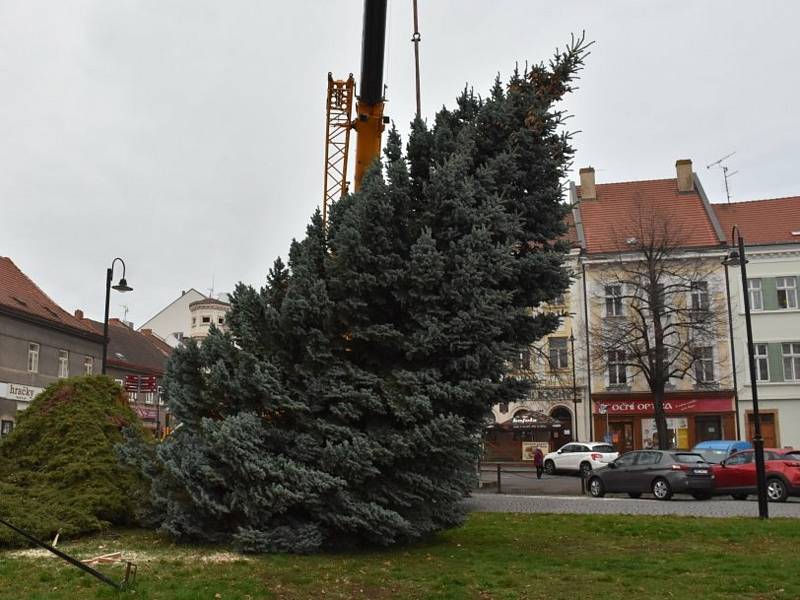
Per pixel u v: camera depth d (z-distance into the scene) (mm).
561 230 13008
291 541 10539
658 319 41594
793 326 47125
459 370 11125
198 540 11109
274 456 10828
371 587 8586
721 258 47812
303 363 11273
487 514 17422
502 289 11961
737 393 46906
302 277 11336
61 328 46219
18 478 12695
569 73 12938
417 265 10891
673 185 53781
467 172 12250
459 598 8039
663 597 8289
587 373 48875
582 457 37406
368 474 10656
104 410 13828
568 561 10508
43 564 9375
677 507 19578
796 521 15422
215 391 11320
